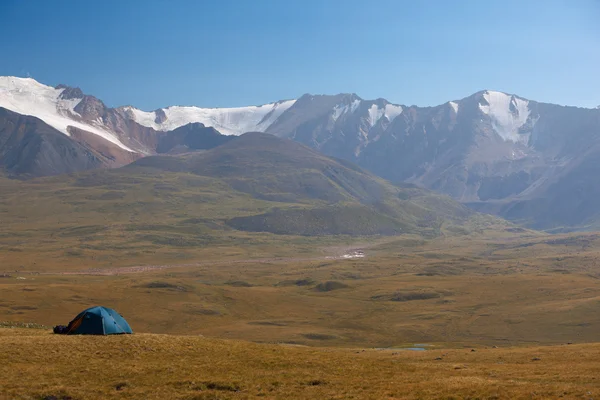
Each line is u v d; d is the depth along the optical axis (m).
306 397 48.44
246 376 55.38
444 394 48.16
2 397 47.03
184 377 54.31
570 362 64.88
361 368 61.03
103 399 47.94
